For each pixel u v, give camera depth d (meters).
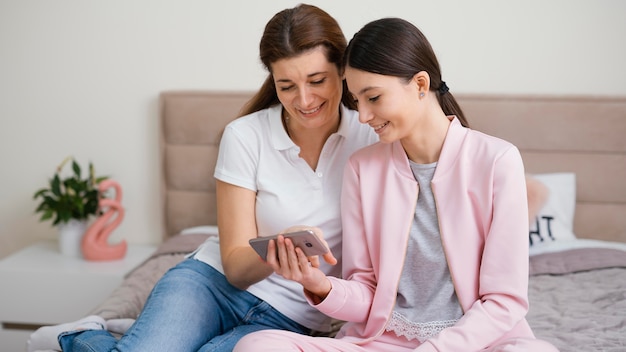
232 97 3.07
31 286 2.91
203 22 3.12
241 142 1.76
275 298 1.76
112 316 2.05
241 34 3.11
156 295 1.68
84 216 3.07
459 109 1.68
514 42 2.97
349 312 1.57
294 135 1.77
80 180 3.08
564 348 1.82
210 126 3.08
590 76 2.96
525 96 2.92
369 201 1.64
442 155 1.56
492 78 3.01
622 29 2.91
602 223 2.90
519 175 1.51
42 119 3.27
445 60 3.02
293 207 1.73
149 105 3.19
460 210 1.53
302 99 1.58
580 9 2.92
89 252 3.01
